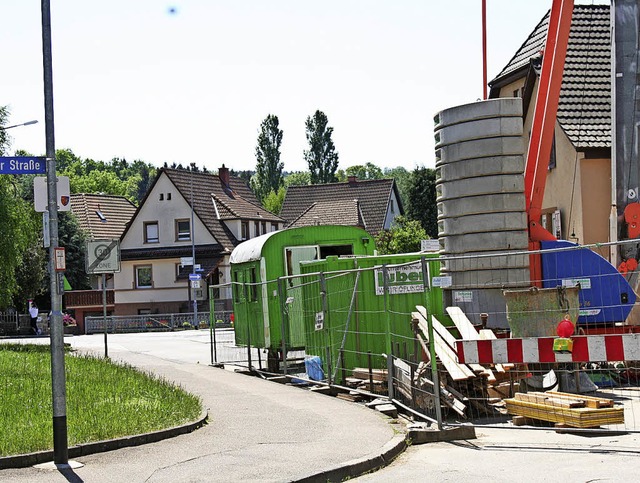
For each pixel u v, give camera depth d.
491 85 32.66
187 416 13.56
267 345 23.09
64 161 176.88
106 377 18.62
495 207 16.84
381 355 17.06
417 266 15.84
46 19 11.12
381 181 91.12
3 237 37.62
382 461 10.86
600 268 16.38
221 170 81.25
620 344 12.23
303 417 14.02
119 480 9.73
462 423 13.59
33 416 13.40
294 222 83.88
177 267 73.56
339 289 18.38
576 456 10.84
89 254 26.33
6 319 62.06
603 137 25.58
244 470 10.10
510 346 12.78
